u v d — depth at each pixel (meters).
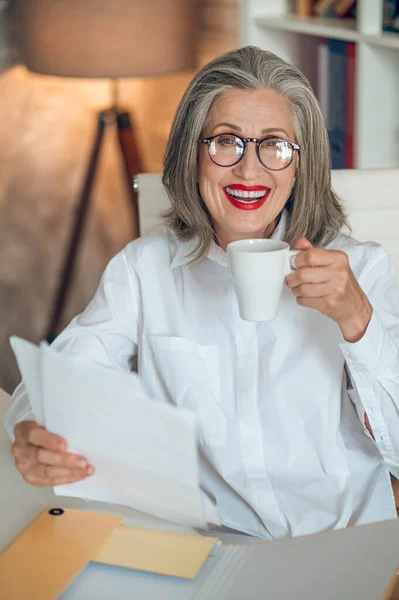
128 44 3.27
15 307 3.44
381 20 2.43
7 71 4.10
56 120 4.13
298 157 1.36
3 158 4.08
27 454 1.08
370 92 2.50
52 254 3.70
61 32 3.26
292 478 1.38
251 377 1.39
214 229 1.45
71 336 1.45
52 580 0.92
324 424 1.38
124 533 1.01
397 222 1.66
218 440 1.38
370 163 2.58
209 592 0.91
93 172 3.66
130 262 1.48
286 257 1.08
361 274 1.40
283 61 1.34
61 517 1.04
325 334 1.38
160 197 1.67
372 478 1.40
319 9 2.76
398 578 0.93
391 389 1.25
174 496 0.97
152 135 4.12
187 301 1.44
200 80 1.34
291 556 0.97
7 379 3.02
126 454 0.96
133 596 0.91
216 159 1.32
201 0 4.04
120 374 0.91
